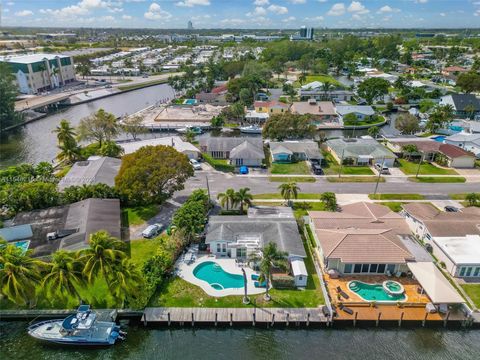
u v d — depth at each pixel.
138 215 65.00
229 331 43.53
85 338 40.97
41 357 40.56
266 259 44.50
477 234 55.06
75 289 43.81
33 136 116.50
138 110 150.00
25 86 166.00
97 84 197.12
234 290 47.75
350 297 46.38
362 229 54.56
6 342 41.94
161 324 43.53
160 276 48.19
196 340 42.72
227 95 155.62
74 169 78.94
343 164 88.88
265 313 44.12
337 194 73.81
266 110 136.12
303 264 49.91
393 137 103.56
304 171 85.19
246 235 55.06
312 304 45.50
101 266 42.00
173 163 64.50
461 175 83.00
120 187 62.84
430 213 60.84
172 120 130.62
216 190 75.38
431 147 91.25
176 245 53.50
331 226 56.31
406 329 43.59
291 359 40.28
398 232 55.62
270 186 77.38
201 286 48.28
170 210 66.88
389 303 45.38
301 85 185.88
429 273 46.84
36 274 42.50
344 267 50.22
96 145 98.69
